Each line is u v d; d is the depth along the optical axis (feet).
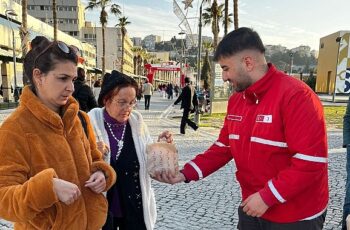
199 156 7.70
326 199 6.34
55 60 5.08
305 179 5.57
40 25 116.47
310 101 5.72
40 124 5.18
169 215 13.94
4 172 4.82
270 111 5.92
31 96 5.18
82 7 299.38
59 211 5.20
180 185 17.90
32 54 5.25
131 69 353.51
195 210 14.57
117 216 7.84
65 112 5.42
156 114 57.36
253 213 5.85
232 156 7.55
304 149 5.57
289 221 6.08
